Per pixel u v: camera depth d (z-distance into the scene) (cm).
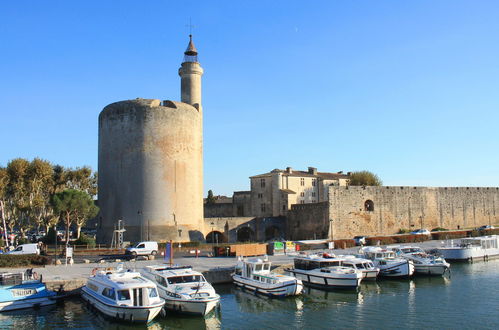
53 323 2786
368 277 3931
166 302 2955
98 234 6606
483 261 5262
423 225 8006
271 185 9450
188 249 5744
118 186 6412
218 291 3609
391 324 2752
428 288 3719
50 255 5097
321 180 9806
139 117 6425
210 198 11350
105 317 2839
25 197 6856
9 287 3039
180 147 6588
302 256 4044
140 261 4466
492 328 2652
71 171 7556
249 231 8044
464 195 8512
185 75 7181
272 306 3166
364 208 7531
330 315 2947
